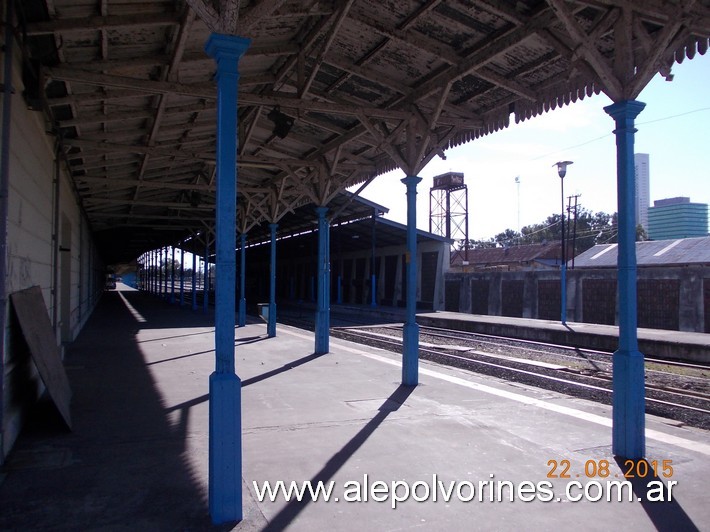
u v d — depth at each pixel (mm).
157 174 13250
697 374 11094
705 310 17484
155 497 3863
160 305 30484
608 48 6020
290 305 37844
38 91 5730
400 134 8602
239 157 10359
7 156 4492
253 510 3682
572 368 11336
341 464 4559
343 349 11852
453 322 22609
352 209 28219
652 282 19312
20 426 5359
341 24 6332
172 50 6066
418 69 7441
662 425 5945
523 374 10086
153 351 11273
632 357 4797
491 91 7570
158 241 36000
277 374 8672
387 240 32594
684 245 28359
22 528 3359
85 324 17484
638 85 4859
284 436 5316
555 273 22969
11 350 5141
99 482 4117
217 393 3537
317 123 9344
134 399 6855
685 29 5016
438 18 6176
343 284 39812
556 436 5383
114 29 5449
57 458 4641
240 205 17953
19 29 4836
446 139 8312
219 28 3666
